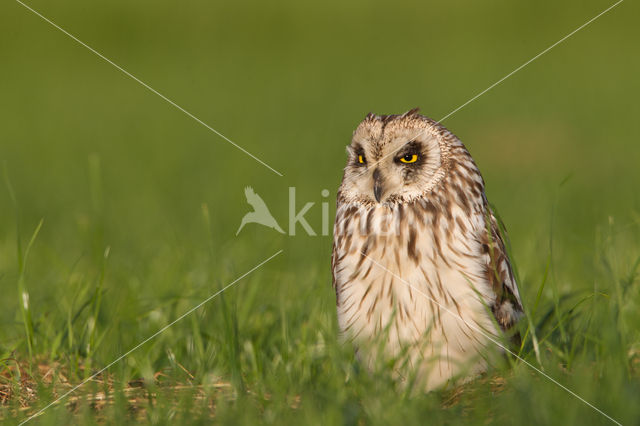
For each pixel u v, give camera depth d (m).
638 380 7.14
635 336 8.06
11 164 27.62
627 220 14.26
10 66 49.25
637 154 25.75
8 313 10.27
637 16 54.31
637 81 39.38
